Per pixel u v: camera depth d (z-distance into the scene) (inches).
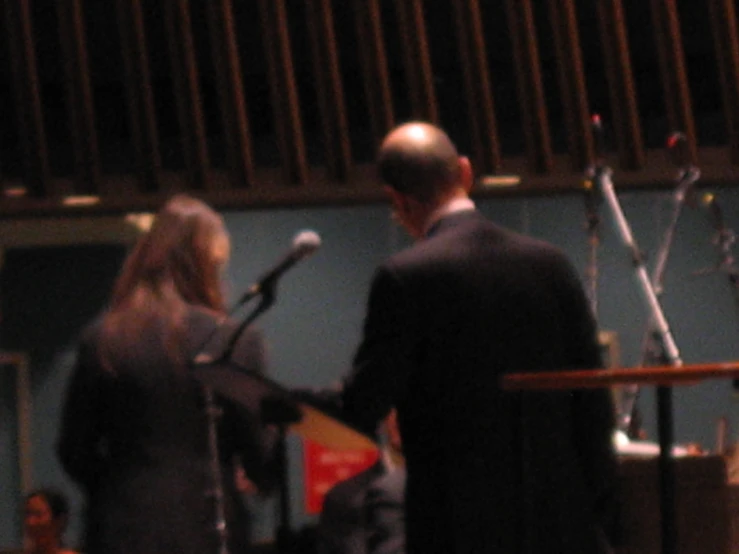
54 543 505.0
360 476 407.2
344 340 698.2
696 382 172.6
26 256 732.0
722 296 668.7
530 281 219.0
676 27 509.0
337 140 507.2
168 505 251.6
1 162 548.7
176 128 570.6
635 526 229.9
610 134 551.8
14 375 729.6
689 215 668.7
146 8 533.3
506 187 511.8
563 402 217.6
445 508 213.5
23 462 729.0
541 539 212.1
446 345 214.4
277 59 505.0
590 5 546.3
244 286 692.1
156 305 260.5
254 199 506.6
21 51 494.3
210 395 255.6
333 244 700.7
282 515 347.6
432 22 549.0
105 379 257.8
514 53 510.3
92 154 499.8
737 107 510.6
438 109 564.7
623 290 669.9
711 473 228.5
